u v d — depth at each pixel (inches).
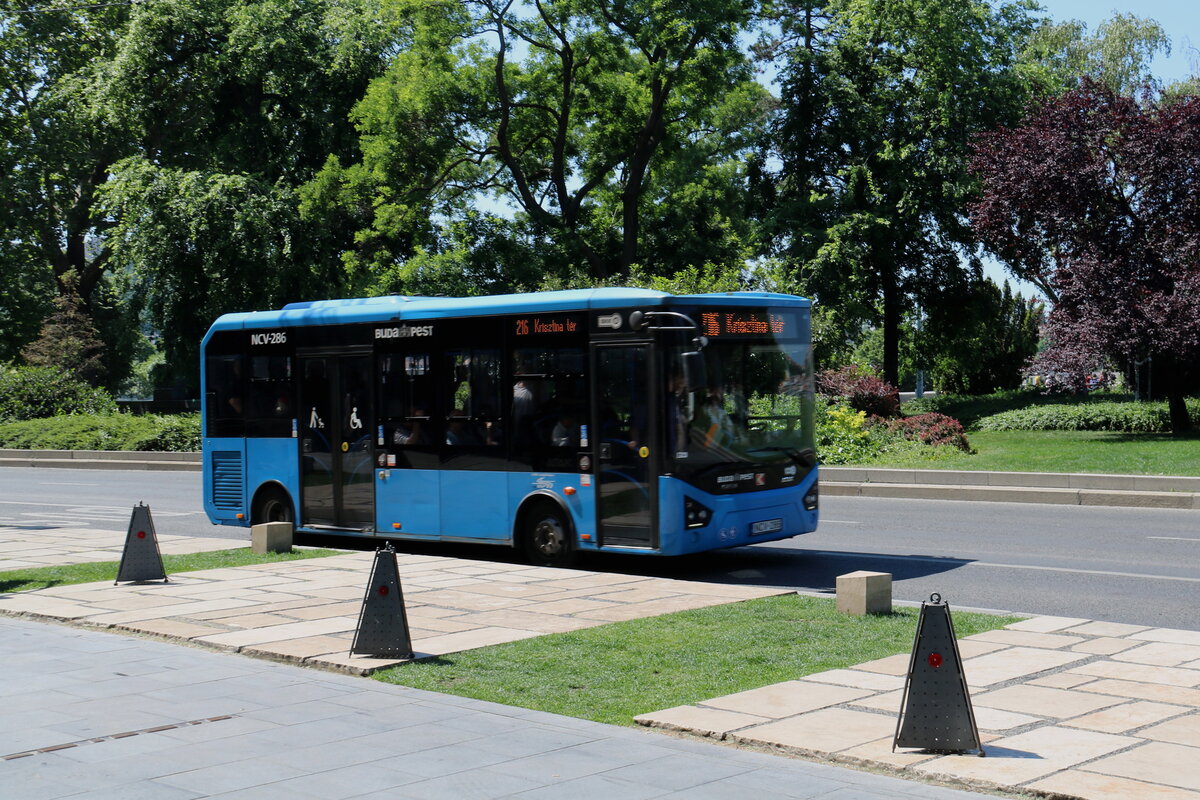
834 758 242.5
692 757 244.2
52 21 2092.8
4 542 657.6
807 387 557.0
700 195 1893.5
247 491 670.5
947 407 1683.1
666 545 497.7
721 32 1599.4
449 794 219.8
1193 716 267.1
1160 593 445.7
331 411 629.3
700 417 509.0
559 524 538.0
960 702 243.8
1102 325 1111.6
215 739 260.2
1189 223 1125.1
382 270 1838.1
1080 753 240.5
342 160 1968.5
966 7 1630.2
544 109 1790.1
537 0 1669.5
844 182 1793.8
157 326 2192.4
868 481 892.6
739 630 370.6
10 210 2160.4
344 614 415.5
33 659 350.6
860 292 1717.5
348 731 265.9
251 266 1861.5
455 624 390.0
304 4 1936.5
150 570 502.9
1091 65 2005.4
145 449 1481.3
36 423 1627.7
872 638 357.1
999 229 1250.6
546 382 541.6
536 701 294.2
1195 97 1147.3
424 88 1710.1
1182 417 1168.8
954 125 1663.4
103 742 258.8
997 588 463.8
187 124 2228.1
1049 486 805.2
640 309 510.6
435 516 582.6
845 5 1804.9
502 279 1763.0
